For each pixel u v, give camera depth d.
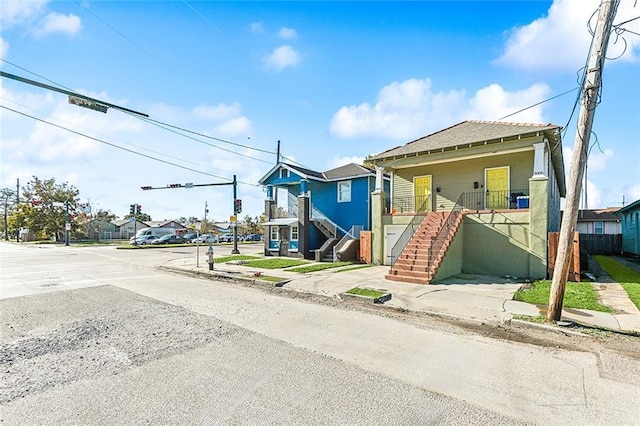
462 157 14.32
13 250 28.48
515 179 14.43
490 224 13.05
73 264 16.84
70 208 45.56
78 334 5.66
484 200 15.12
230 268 14.66
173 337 5.54
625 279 11.55
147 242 39.78
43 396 3.62
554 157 15.71
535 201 12.08
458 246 13.12
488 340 5.69
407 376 4.20
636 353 5.09
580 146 6.29
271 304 8.09
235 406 3.44
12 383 3.91
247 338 5.54
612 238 23.78
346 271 13.79
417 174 17.20
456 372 4.34
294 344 5.30
